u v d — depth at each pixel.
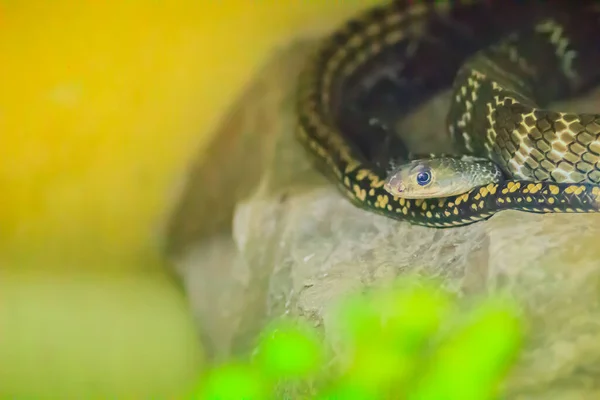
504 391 0.67
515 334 0.68
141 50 0.96
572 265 0.69
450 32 0.91
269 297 0.81
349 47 0.92
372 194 0.79
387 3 0.94
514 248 0.71
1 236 0.96
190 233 0.92
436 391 0.68
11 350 0.93
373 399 0.71
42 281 0.94
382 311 0.73
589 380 0.66
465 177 0.76
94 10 0.97
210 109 0.95
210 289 0.88
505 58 0.84
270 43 0.96
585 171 0.74
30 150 0.97
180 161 0.95
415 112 0.90
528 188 0.73
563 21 0.86
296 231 0.81
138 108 0.96
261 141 0.90
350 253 0.79
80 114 0.97
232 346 0.83
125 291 0.93
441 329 0.70
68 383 0.91
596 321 0.67
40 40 0.97
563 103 0.85
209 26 0.96
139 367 0.91
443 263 0.74
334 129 0.85
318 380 0.74
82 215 0.96
